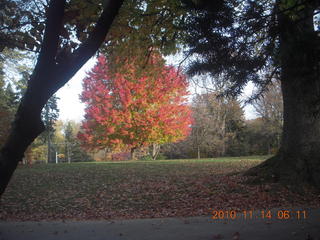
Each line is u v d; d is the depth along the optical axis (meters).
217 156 32.97
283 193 8.84
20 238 5.81
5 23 6.20
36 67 3.65
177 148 32.81
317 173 9.24
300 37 4.40
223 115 32.09
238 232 5.51
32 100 3.56
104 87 22.72
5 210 8.84
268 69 5.34
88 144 24.44
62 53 4.14
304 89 4.88
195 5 5.36
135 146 24.33
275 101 29.25
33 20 5.91
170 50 9.87
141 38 9.74
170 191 10.10
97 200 9.68
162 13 9.03
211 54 5.48
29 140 3.60
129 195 10.02
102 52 9.59
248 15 5.29
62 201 9.74
